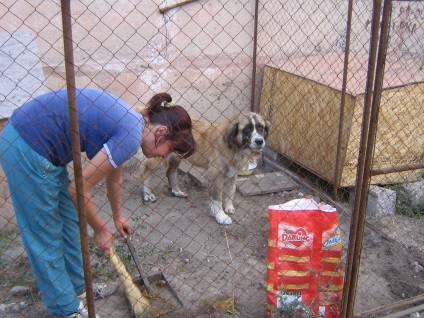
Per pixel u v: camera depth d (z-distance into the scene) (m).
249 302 3.42
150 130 2.54
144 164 5.05
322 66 5.95
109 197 2.93
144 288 3.42
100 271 3.59
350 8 4.58
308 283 3.04
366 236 4.46
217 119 6.21
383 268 3.99
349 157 4.95
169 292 3.45
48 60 5.05
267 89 6.21
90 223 2.62
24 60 4.14
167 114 2.54
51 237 2.64
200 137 5.05
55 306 2.76
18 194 2.51
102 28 5.23
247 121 4.79
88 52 5.24
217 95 6.10
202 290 3.55
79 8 5.05
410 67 5.86
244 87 6.25
